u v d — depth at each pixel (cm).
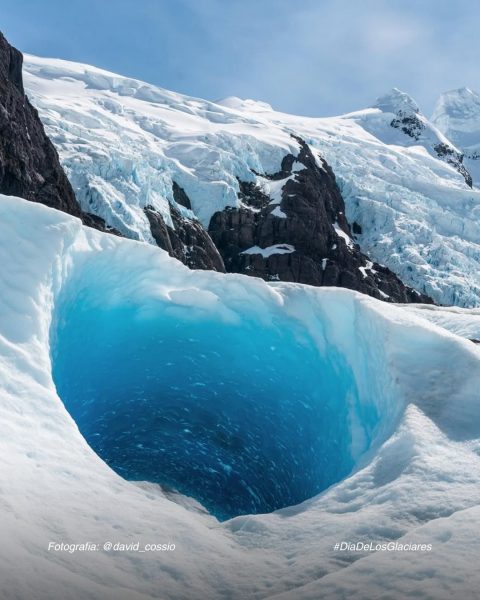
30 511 397
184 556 413
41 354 593
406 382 679
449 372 679
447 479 482
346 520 457
